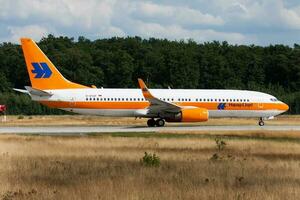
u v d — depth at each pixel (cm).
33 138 11469
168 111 15975
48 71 15975
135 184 5597
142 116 16175
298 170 6856
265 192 5200
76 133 13225
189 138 11756
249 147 10031
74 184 5666
